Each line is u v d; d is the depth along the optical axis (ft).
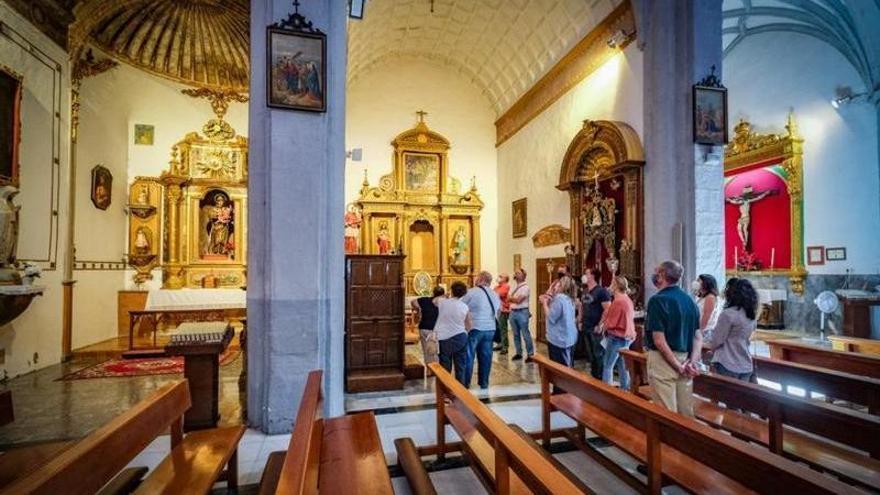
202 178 35.65
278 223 14.97
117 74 32.45
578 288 27.14
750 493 8.27
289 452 6.76
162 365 23.54
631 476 10.26
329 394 15.44
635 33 24.89
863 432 8.07
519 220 39.32
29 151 21.81
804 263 33.60
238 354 27.02
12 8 20.48
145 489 8.30
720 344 13.62
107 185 31.19
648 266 23.26
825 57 31.71
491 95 43.57
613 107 26.96
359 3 18.74
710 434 7.46
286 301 14.92
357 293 20.71
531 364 24.88
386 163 41.88
